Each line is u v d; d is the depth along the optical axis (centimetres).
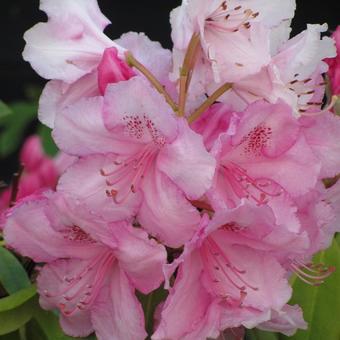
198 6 45
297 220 44
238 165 46
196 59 46
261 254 45
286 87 45
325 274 50
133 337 45
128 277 44
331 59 52
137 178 44
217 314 44
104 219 43
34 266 52
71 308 46
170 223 43
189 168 43
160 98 43
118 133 44
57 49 47
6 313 48
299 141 45
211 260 45
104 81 45
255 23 46
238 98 46
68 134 44
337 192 48
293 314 46
